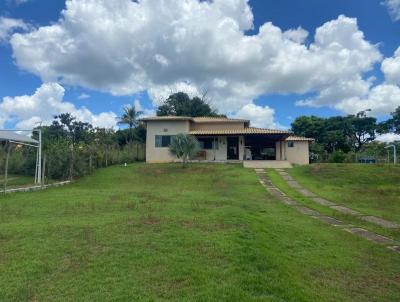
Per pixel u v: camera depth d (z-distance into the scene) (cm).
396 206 1599
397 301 541
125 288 495
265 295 482
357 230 1076
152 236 779
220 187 2127
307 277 613
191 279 528
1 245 706
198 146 3058
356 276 643
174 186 2239
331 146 5759
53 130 4706
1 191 1745
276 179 2391
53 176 2412
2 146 2353
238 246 696
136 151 3678
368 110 5922
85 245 705
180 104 5862
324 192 1973
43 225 898
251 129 3569
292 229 984
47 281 521
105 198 1498
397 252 829
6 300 460
